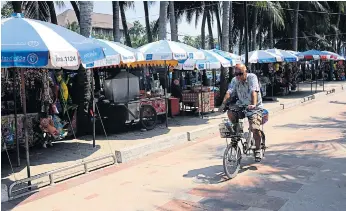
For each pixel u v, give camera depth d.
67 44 5.59
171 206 4.80
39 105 7.98
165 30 15.68
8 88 7.85
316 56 19.42
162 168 6.62
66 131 8.61
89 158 7.28
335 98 18.42
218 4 27.33
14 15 5.90
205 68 12.57
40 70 7.89
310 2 29.69
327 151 7.30
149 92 11.05
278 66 19.75
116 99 9.45
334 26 34.81
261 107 6.13
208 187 5.45
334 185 5.30
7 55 4.91
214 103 14.38
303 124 10.88
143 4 25.62
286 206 4.61
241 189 5.30
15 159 7.32
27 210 4.90
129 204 4.96
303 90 22.31
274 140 8.69
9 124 7.14
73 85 9.53
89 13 9.64
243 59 15.80
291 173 5.94
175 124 11.15
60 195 5.41
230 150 5.84
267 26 31.16
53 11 17.08
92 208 4.88
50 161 7.14
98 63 7.58
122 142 8.70
